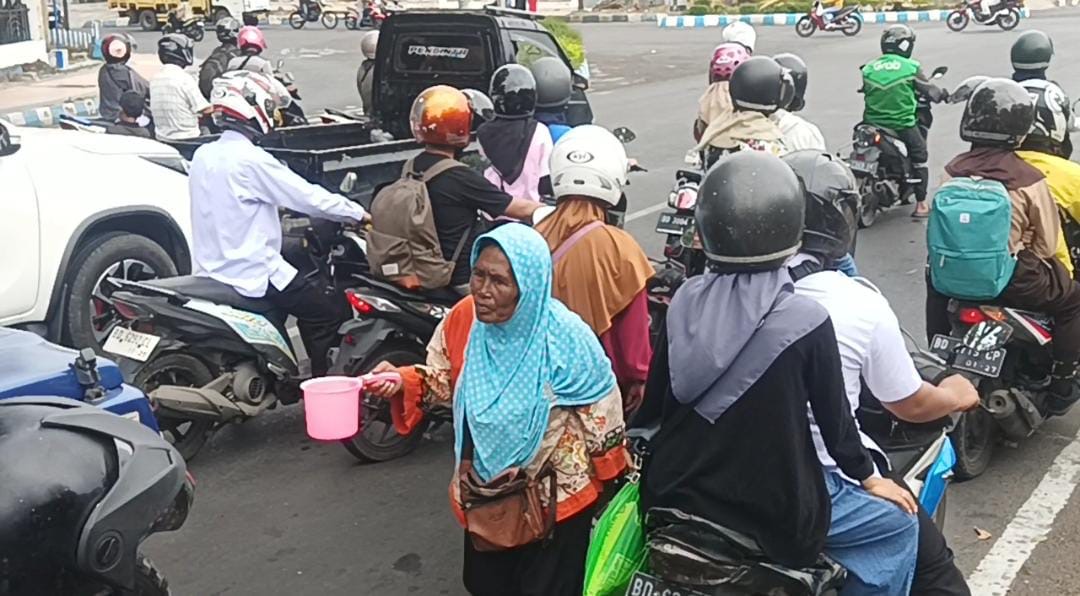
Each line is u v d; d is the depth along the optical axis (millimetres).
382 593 4453
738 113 6707
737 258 2826
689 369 2855
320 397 3457
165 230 7066
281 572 4609
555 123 6637
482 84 10125
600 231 3994
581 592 3379
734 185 2818
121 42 11047
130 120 10375
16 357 3844
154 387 5383
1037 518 4895
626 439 3385
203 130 10391
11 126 6547
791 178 2846
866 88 9969
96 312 6629
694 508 2896
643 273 4020
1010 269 4902
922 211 10258
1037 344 5012
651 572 2977
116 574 2848
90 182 6594
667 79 21672
